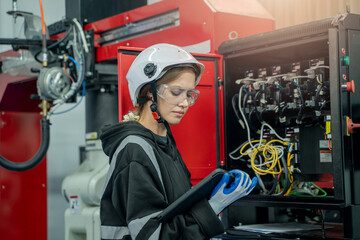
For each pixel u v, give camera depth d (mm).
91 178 3029
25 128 3896
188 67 1496
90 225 3012
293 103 2234
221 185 1409
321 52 2303
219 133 2455
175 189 1455
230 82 2475
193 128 2406
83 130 4445
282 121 2264
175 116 1490
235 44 2361
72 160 4480
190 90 1516
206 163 2424
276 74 2328
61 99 2992
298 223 2523
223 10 2568
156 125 1530
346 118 1925
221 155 2459
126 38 3027
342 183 1902
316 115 2127
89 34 3084
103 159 3154
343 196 1903
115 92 3324
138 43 2900
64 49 3057
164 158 1481
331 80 1938
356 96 1999
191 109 2404
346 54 1974
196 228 1338
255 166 2301
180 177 1511
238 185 1415
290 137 2311
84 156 4238
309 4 2885
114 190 1381
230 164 2443
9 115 3818
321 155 2209
